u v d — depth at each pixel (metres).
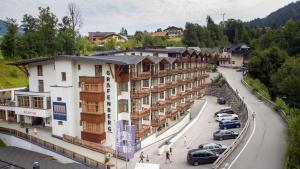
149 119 64.75
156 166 42.34
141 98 61.94
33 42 115.44
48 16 116.81
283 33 151.25
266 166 42.81
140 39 172.25
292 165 36.78
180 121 77.00
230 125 68.25
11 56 110.81
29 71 67.31
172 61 73.44
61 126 60.50
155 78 69.19
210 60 147.38
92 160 49.00
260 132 57.88
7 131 62.00
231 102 92.12
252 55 132.62
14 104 70.00
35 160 53.00
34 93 65.19
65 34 118.50
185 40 181.12
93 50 148.00
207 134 66.00
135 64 58.47
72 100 59.88
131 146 50.72
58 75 60.88
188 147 58.16
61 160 53.00
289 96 91.75
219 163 42.94
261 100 85.81
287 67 101.12
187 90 89.06
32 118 68.31
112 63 54.38
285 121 64.31
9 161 52.56
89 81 57.59
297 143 38.16
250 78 114.06
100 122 57.12
